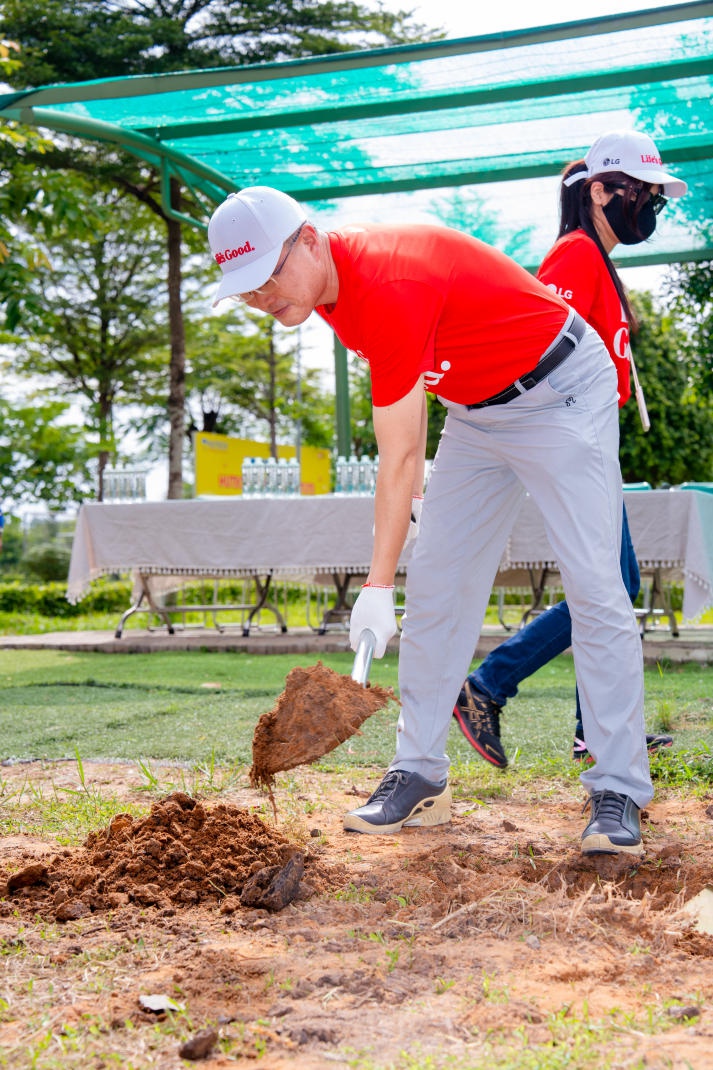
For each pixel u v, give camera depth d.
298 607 11.90
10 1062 1.28
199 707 4.29
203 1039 1.29
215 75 5.62
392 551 2.11
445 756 2.51
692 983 1.52
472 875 2.01
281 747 2.04
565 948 1.65
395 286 2.02
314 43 15.53
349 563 6.44
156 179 15.78
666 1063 1.24
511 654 2.96
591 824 2.19
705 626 8.11
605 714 2.26
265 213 2.00
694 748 3.12
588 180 2.77
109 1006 1.44
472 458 2.42
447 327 2.19
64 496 22.62
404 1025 1.37
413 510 2.49
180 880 1.97
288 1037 1.34
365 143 6.90
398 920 1.80
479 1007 1.42
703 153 6.79
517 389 2.27
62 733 3.71
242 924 1.78
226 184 7.46
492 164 7.29
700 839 2.29
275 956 1.62
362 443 33.38
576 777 2.96
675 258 8.28
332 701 2.02
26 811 2.62
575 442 2.28
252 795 2.76
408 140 6.85
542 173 7.29
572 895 1.97
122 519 6.79
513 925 1.75
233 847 2.04
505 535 2.52
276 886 1.88
